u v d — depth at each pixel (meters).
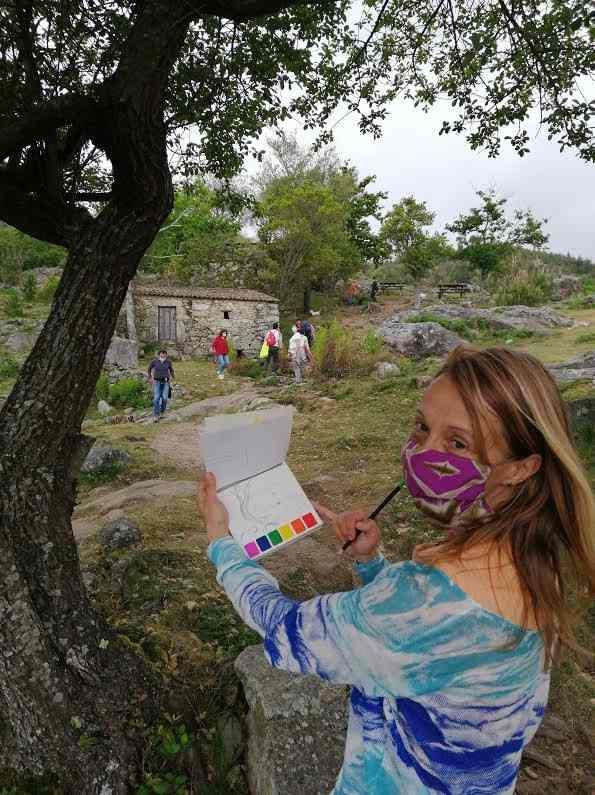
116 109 2.35
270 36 4.67
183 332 23.61
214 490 1.20
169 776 2.39
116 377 17.78
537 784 2.65
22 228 2.70
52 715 2.31
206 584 3.85
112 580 3.82
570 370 11.27
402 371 13.98
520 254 43.38
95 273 2.44
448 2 5.14
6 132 2.40
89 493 7.18
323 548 4.65
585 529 0.86
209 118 4.66
